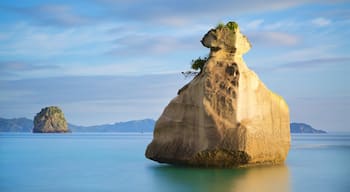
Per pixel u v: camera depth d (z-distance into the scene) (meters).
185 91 41.91
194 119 40.34
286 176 37.34
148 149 43.97
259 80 42.62
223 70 40.53
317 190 31.42
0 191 32.91
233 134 38.50
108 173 42.69
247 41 43.00
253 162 40.84
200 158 39.81
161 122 43.09
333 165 48.97
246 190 31.19
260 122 41.06
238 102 39.22
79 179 38.78
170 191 31.34
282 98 44.06
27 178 39.88
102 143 133.50
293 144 119.00
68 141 155.50
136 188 33.19
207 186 32.69
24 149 93.62
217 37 41.41
